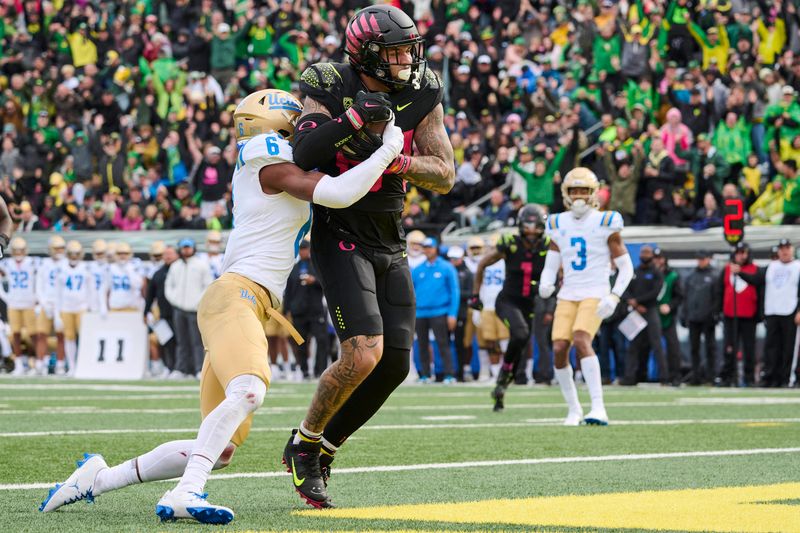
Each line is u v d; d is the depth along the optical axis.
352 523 13.82
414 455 22.38
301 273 55.34
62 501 14.72
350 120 14.56
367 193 15.31
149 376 61.22
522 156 59.94
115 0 82.12
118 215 69.25
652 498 16.16
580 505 15.42
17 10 83.25
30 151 73.56
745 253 52.22
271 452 22.66
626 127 60.44
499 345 56.53
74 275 60.91
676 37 67.06
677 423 30.77
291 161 14.72
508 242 35.38
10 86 79.56
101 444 23.78
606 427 29.41
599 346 54.88
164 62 74.88
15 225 70.38
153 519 14.08
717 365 55.03
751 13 66.75
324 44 72.94
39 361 61.97
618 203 58.34
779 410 36.12
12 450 22.45
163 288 58.06
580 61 66.88
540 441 25.48
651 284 52.50
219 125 70.75
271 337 57.47
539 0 75.19
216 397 14.58
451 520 14.07
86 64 79.25
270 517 14.37
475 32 71.88
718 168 58.41
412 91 15.74
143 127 72.62
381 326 15.25
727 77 63.50
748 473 19.64
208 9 76.62
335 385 15.18
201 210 67.25
